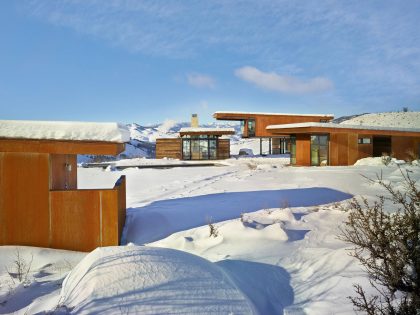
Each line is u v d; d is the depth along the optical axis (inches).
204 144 1375.5
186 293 125.9
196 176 721.0
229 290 135.7
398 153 1013.2
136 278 128.2
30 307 136.8
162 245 240.8
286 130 913.5
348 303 135.6
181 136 1371.8
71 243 248.7
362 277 151.7
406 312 115.0
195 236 248.1
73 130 244.7
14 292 155.9
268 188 511.5
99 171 840.9
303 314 138.2
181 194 490.6
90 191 250.5
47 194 247.8
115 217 252.2
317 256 196.4
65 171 307.1
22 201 246.1
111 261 139.3
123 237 273.1
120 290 121.3
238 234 240.1
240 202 395.9
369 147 968.3
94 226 250.8
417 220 128.6
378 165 812.6
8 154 245.1
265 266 186.4
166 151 1434.5
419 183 452.4
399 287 129.6
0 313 134.3
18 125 240.4
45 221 247.4
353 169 721.6
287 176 645.9
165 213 337.4
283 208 334.3
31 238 246.1
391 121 2706.7
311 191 469.4
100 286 123.0
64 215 248.7
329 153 889.5
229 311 123.6
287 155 1448.1
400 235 136.4
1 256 227.0
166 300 120.3
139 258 142.1
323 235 243.1
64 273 201.9
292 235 240.4
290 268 185.3
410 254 126.9
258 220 279.4
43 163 247.4
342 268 169.3
